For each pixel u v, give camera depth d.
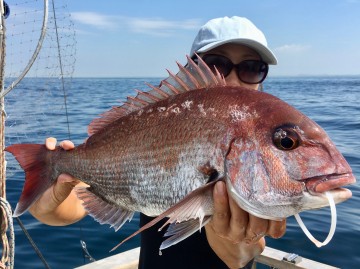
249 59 0.65
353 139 3.20
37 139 1.78
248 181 0.41
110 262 0.87
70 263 1.21
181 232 0.43
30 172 0.59
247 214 0.42
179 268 0.58
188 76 0.50
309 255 1.19
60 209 0.65
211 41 0.64
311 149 0.40
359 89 14.35
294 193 0.39
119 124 0.54
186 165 0.46
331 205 0.37
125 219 0.53
